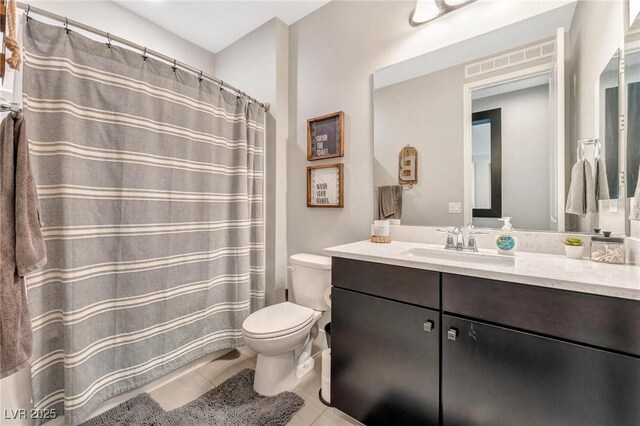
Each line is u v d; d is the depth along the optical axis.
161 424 1.36
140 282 1.51
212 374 1.80
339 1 2.08
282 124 2.34
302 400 1.56
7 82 1.12
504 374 0.97
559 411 0.87
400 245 1.62
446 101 1.64
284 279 2.39
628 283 0.81
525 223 1.43
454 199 1.62
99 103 1.35
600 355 0.81
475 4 1.55
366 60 1.94
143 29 2.28
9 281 0.95
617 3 1.12
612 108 1.15
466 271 1.04
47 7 1.79
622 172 1.11
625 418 0.78
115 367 1.44
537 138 1.40
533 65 1.40
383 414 1.26
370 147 1.93
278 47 2.30
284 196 2.38
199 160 1.79
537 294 0.91
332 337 1.44
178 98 1.66
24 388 1.15
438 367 1.11
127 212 1.45
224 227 1.95
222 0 2.10
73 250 1.24
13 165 0.98
